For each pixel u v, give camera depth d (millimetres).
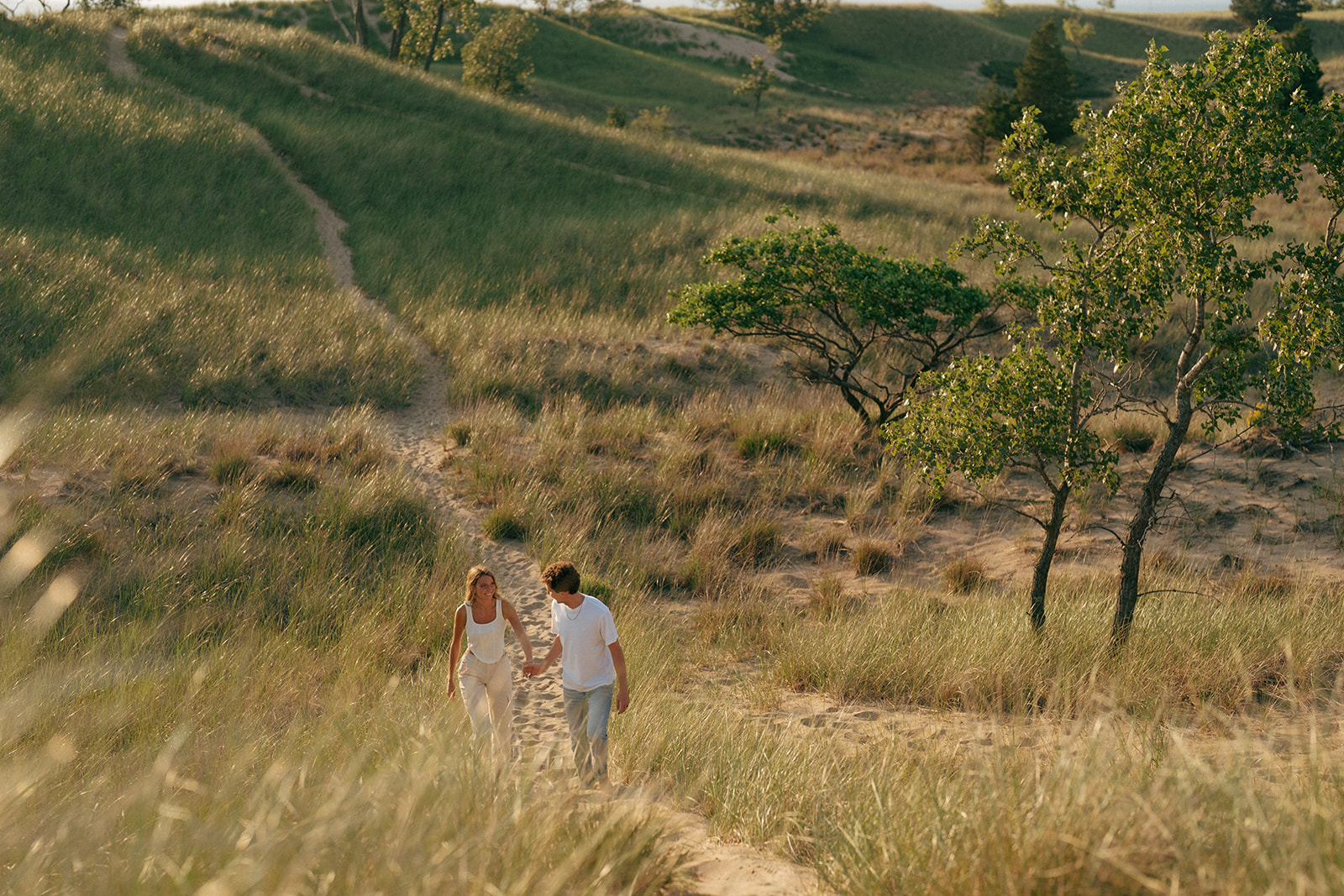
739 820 4086
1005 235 7473
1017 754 3971
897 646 7668
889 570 10742
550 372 16719
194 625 7918
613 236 23953
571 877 2699
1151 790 2850
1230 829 2682
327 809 2365
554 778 3631
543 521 11305
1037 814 2793
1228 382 6723
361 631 8109
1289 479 11938
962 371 7344
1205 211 6449
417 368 16688
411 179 26484
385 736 4414
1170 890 2281
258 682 6574
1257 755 4457
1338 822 2719
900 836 3041
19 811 2312
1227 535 10617
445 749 3541
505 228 24500
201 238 20484
